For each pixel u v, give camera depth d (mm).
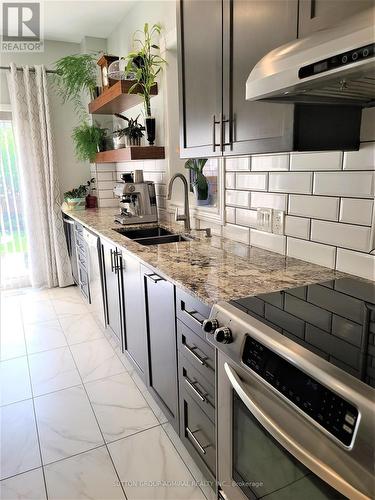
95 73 3826
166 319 1731
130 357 2441
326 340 952
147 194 2984
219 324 1182
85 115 4125
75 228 3689
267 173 1878
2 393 2291
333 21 1066
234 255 1890
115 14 3326
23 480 1650
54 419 2045
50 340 2977
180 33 1963
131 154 2787
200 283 1463
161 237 2555
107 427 1976
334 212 1516
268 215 1906
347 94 1177
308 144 1280
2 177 3949
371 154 1329
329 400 790
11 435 1928
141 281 2004
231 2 1523
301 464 921
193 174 2709
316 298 1254
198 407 1514
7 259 4145
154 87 2902
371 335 974
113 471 1689
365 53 808
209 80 1749
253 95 1166
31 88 3789
